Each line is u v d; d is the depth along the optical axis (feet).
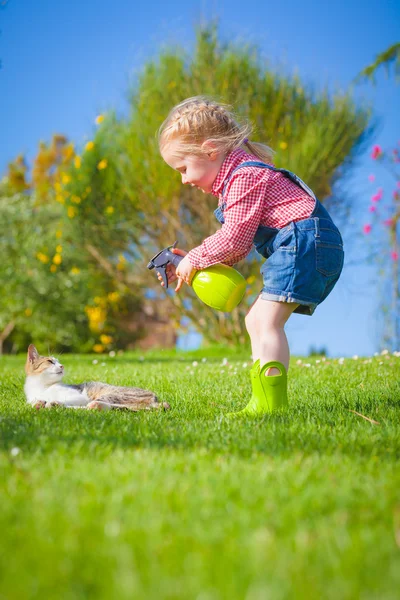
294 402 11.66
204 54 34.32
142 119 34.22
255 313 10.00
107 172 36.04
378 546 4.20
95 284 48.62
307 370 17.35
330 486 5.49
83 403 11.62
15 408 10.93
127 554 4.04
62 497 5.10
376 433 8.21
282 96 34.01
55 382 12.37
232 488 5.37
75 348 52.54
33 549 4.12
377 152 30.81
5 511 4.78
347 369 17.21
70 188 37.70
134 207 36.19
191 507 4.93
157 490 5.28
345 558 3.99
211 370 18.22
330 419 9.52
